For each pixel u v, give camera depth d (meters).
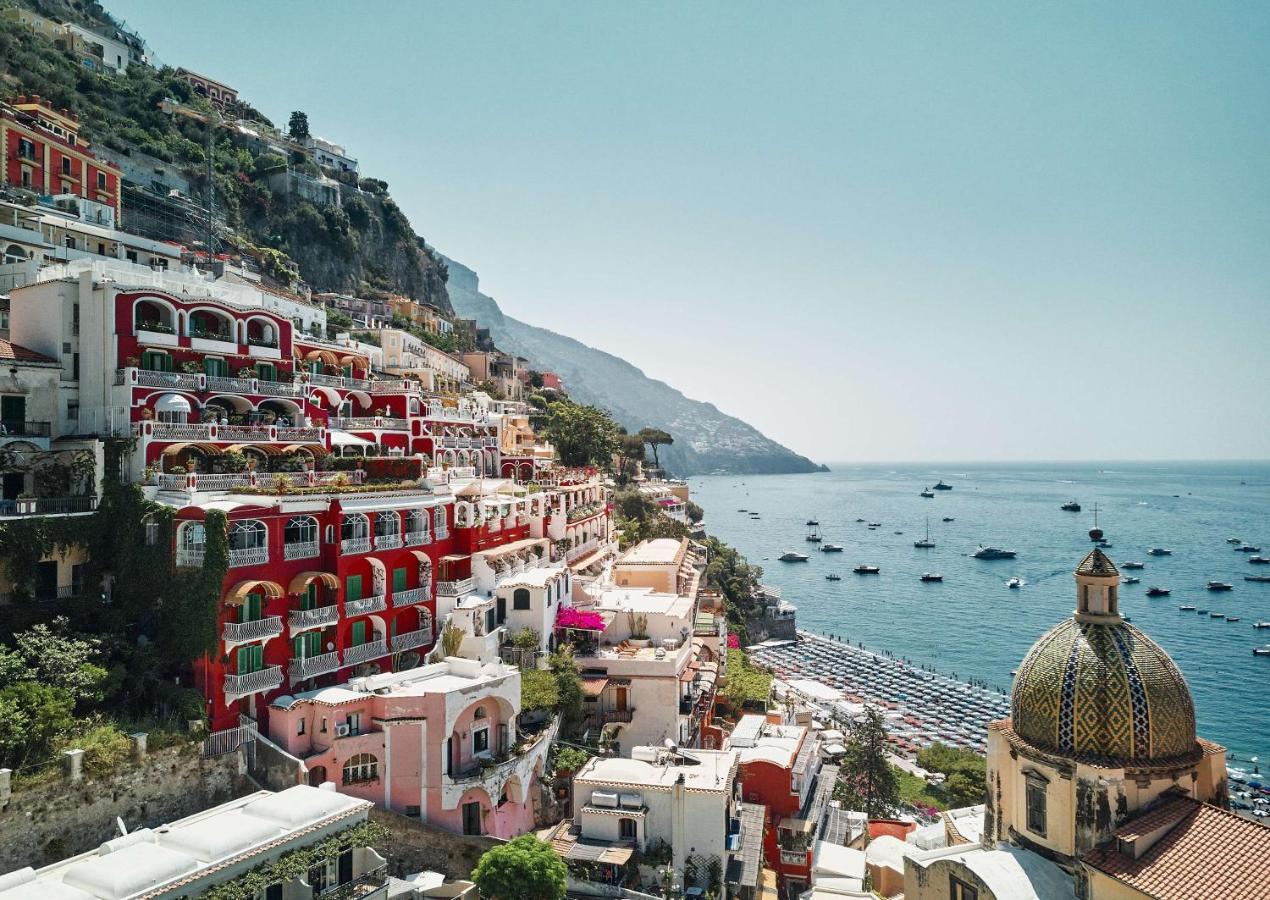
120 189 101.81
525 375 189.00
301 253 155.88
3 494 46.31
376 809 42.41
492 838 43.38
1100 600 34.19
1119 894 29.14
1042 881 31.42
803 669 133.25
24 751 34.59
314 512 48.09
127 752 37.00
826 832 58.53
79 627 42.53
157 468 47.47
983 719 113.00
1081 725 32.41
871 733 72.50
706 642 78.31
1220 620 168.12
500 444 99.31
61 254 76.25
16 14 131.12
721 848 43.00
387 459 57.62
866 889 49.31
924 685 127.12
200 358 55.91
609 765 47.00
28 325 52.31
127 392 49.62
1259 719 112.94
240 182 148.38
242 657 43.53
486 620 57.22
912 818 74.06
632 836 43.81
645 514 129.50
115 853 30.55
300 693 45.16
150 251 88.56
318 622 46.56
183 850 31.28
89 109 124.44
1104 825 30.78
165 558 43.53
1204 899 26.77
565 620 62.09
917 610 186.88
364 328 125.94
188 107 154.25
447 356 138.25
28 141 86.25
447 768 44.91
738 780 49.81
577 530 82.44
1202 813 29.69
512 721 48.53
